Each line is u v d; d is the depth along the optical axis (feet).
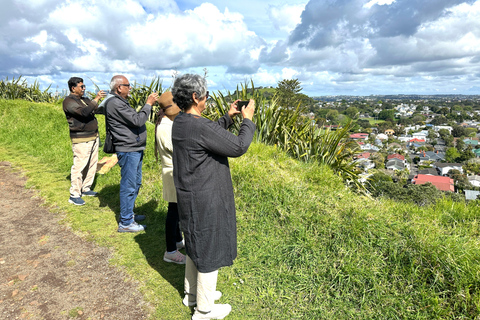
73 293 6.95
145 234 9.86
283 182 11.33
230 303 6.72
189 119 5.20
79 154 11.75
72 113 11.23
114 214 11.34
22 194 12.98
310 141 18.16
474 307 5.76
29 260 8.22
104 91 11.66
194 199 5.30
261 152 15.67
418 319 5.89
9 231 9.82
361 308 6.39
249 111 5.71
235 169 12.60
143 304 6.64
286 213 9.59
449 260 6.63
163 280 7.48
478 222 9.53
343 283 6.98
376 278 6.91
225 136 5.06
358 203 10.22
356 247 7.79
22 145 20.12
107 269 7.91
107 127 9.37
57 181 14.43
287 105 19.22
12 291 6.95
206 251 5.44
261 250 8.53
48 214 11.15
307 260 7.73
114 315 6.30
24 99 36.29
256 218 9.98
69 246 8.99
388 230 8.07
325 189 11.62
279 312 6.46
